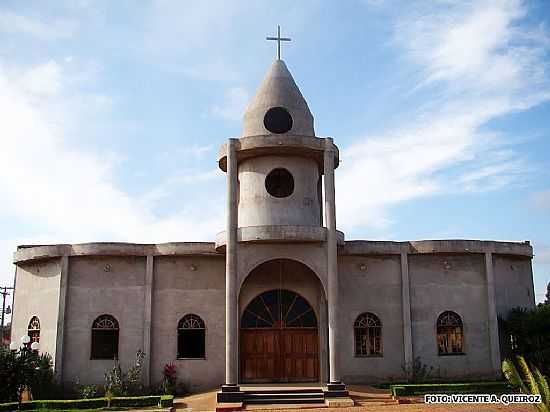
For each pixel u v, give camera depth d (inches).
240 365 986.7
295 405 824.9
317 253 923.4
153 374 995.3
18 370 872.9
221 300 1027.9
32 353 928.3
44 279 1050.1
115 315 1010.1
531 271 1120.8
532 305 1107.9
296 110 1020.5
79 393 970.1
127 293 1018.7
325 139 954.7
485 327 1024.2
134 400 853.8
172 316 1018.1
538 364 956.0
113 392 925.8
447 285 1035.9
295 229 906.7
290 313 1013.2
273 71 1053.2
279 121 1009.5
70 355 993.5
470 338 1019.3
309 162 1010.7
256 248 925.2
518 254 1067.9
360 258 1038.4
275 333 1002.1
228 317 880.3
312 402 837.8
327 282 910.4
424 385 893.2
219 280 1036.5
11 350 895.7
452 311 1027.3
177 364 1000.9
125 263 1029.2
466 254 1044.5
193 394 964.6
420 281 1035.9
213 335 1015.0
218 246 967.0
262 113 1013.2
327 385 891.4
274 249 924.0
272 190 1011.3
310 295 1018.1
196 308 1022.4
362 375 995.9
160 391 968.9
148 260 1026.1
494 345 1009.5
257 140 938.1
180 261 1036.5
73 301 1011.9
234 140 946.7
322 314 995.3
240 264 920.3
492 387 913.5
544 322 974.4
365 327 1016.2
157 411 796.6
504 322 1033.5
